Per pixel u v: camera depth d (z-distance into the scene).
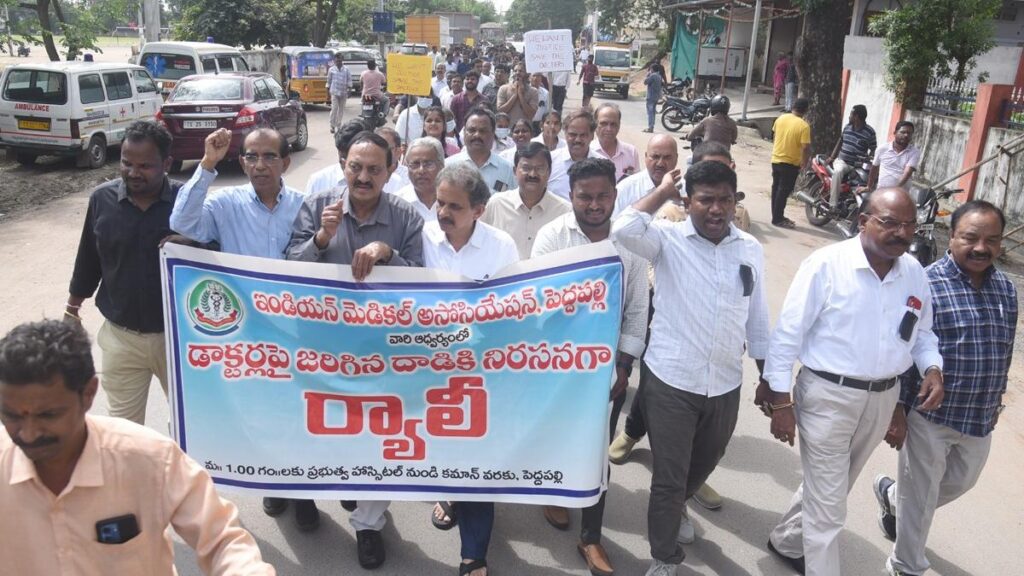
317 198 3.74
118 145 14.31
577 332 3.43
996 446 5.25
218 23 31.36
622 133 21.23
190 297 3.41
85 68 13.31
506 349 3.47
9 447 1.80
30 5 19.69
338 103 19.95
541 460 3.50
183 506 1.91
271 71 28.53
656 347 3.45
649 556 3.86
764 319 3.54
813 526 3.41
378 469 3.54
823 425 3.35
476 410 3.51
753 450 5.02
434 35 49.22
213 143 3.49
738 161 17.28
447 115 8.20
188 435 3.48
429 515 4.20
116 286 3.66
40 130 12.98
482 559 3.54
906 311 3.29
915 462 3.61
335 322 3.45
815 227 11.38
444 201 3.65
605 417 3.45
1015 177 10.45
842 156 11.16
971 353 3.40
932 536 4.21
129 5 23.06
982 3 12.70
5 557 1.84
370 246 3.42
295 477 3.52
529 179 4.77
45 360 1.65
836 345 3.31
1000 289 3.45
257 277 3.42
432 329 3.46
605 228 3.87
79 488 1.80
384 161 3.56
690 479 3.71
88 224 3.69
